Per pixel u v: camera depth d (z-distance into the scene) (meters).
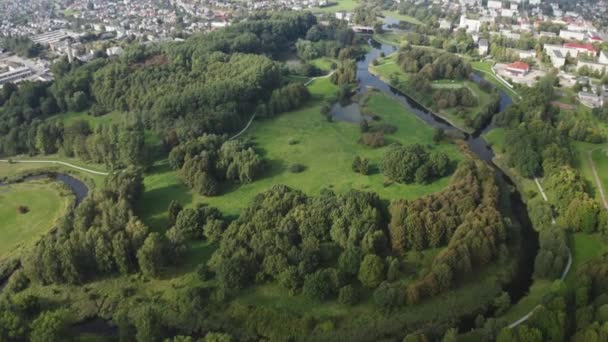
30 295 168.88
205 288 178.25
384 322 164.00
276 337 160.25
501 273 185.75
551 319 141.00
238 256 178.88
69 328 158.75
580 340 135.25
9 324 145.62
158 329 154.62
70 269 178.50
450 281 173.12
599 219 199.50
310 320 162.88
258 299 173.88
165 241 193.00
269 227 196.12
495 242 189.38
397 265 178.12
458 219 197.62
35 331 144.62
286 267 176.75
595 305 150.12
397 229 192.50
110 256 183.62
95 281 184.88
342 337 160.00
